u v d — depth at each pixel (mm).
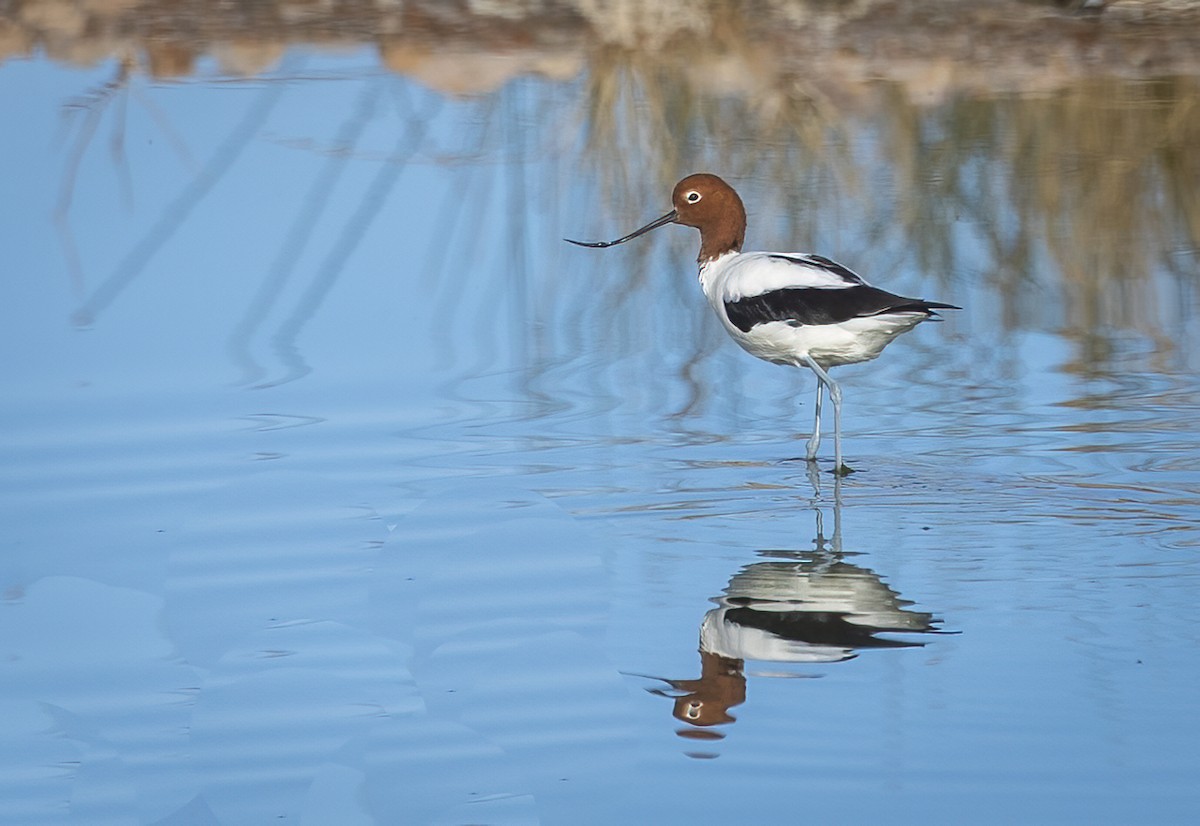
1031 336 14070
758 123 19359
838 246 15711
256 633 8750
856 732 7414
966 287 15062
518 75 20859
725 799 6898
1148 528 9898
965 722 7461
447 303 14547
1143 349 13602
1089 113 19578
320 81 20578
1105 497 10469
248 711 8039
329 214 16469
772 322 11867
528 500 10539
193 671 8438
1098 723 7406
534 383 12898
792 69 21156
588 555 9500
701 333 14430
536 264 15570
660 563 9531
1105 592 8914
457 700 7969
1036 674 7922
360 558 9523
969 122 19375
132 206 16328
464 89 20344
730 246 13125
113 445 11297
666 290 15359
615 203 17062
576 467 11180
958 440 11805
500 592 9070
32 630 8812
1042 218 16531
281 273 14984
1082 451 11398
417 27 22641
